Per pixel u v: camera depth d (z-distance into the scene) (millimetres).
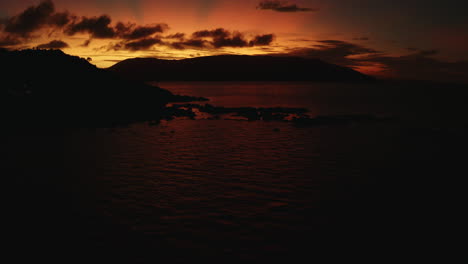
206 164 23000
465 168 22062
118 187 18094
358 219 14172
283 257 11211
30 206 15508
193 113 52500
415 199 16484
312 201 16188
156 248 11773
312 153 26500
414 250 11688
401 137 33750
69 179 19469
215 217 14336
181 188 18016
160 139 32156
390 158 24828
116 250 11648
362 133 36219
